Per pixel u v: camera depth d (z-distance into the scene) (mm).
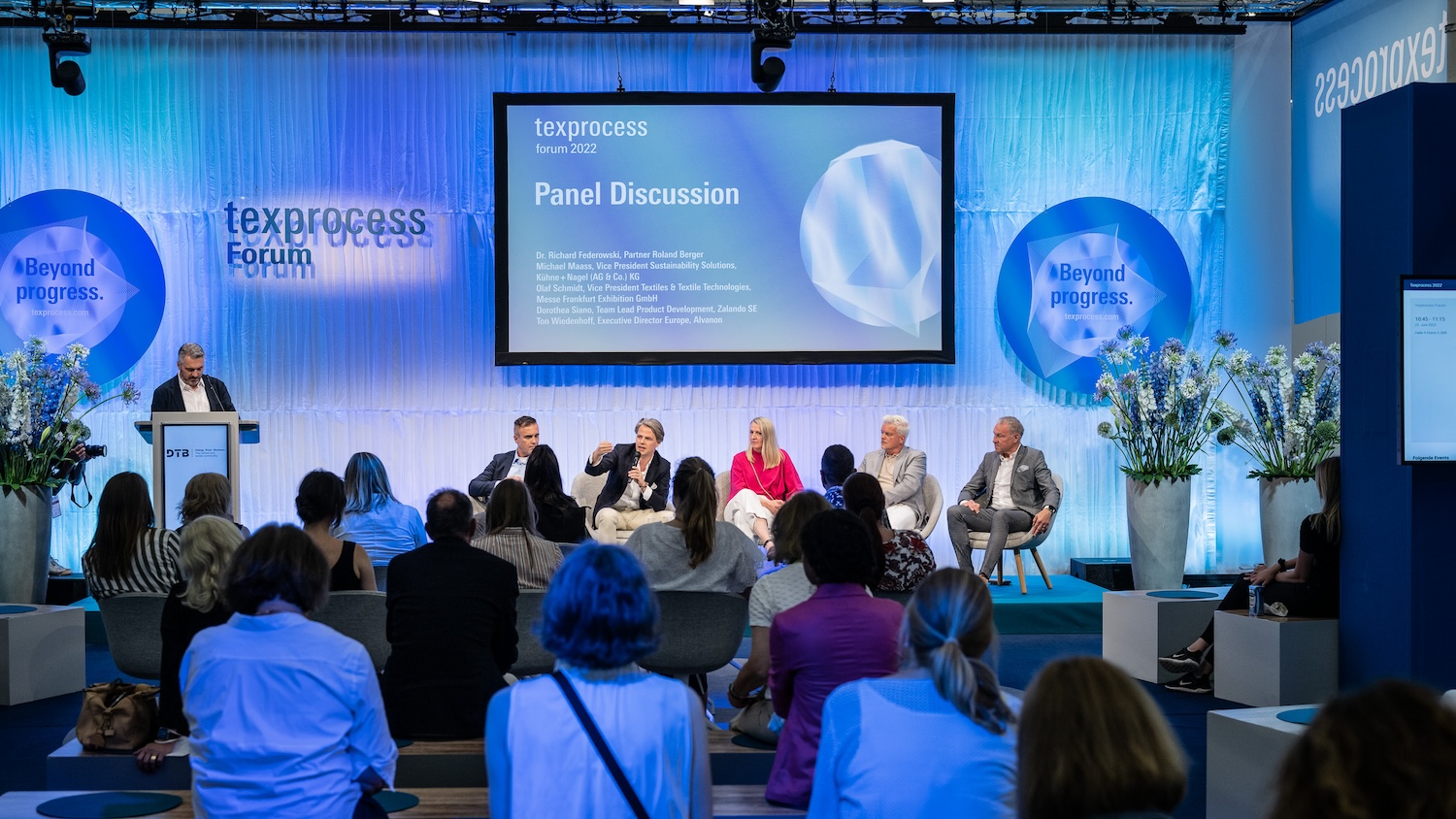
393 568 3584
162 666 3443
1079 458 8328
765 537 6883
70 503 7941
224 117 8055
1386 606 4332
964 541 7387
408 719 3465
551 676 1997
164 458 6152
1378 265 4316
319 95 8094
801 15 7836
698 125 8094
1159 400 7254
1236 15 8250
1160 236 8320
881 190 8133
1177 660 5367
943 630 2031
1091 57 8320
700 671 4398
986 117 8289
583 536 5273
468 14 8062
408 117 8133
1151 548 7238
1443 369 4059
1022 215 8312
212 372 8078
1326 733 1287
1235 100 8383
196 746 2414
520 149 8062
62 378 6957
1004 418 7496
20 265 7961
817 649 2832
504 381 8195
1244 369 7266
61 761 3496
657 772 1958
